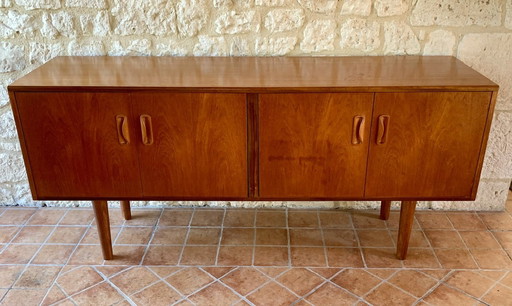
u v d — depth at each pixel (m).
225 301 1.95
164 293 2.00
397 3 2.19
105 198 2.06
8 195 2.63
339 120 1.87
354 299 1.95
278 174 1.99
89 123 1.90
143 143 1.93
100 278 2.09
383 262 2.18
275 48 2.30
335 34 2.27
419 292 1.99
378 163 1.95
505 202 2.59
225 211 2.61
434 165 1.96
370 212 2.60
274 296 1.97
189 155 1.96
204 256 2.24
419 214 2.56
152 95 1.84
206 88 1.82
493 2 2.17
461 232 2.40
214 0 2.21
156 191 2.04
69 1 2.21
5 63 2.33
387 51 2.30
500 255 2.22
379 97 1.83
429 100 1.83
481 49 2.27
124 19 2.25
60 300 1.96
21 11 2.23
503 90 2.33
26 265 2.17
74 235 2.40
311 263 2.18
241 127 1.89
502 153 2.45
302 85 1.83
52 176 2.01
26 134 1.91
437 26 2.24
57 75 1.98
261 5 2.22
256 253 2.26
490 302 1.93
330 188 2.02
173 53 2.33
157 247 2.30
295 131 1.90
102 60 2.24
